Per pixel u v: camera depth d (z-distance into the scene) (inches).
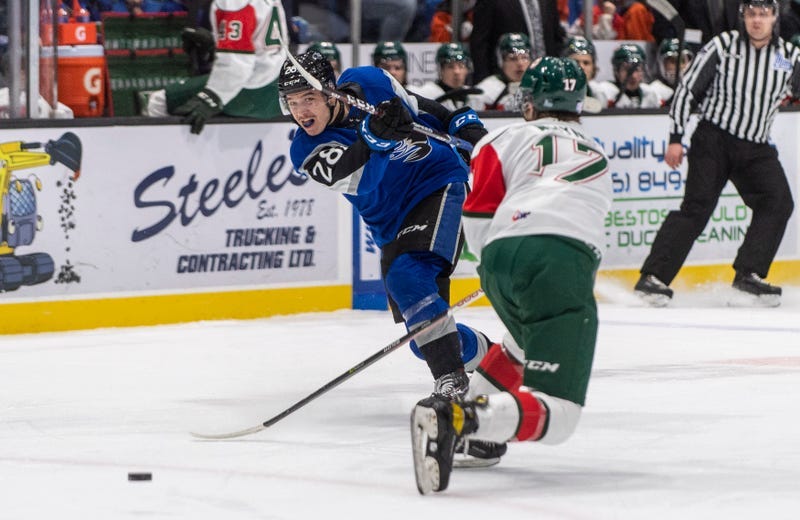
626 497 409.7
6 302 827.4
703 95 950.4
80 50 880.9
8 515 394.9
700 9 1095.6
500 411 402.6
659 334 809.5
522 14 1005.2
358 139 495.5
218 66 874.1
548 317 417.1
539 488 422.9
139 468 460.8
